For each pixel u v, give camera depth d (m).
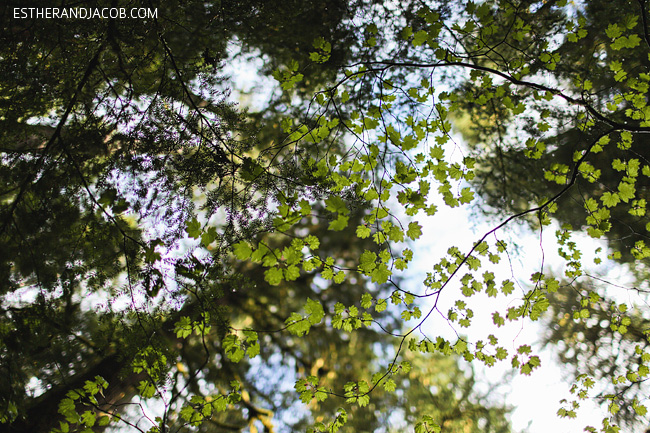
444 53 2.89
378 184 2.83
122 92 3.07
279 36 5.29
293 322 2.37
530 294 3.15
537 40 4.60
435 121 3.08
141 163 2.67
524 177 6.60
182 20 3.91
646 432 5.03
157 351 2.62
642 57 4.80
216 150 2.72
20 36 3.02
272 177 2.70
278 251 2.20
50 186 2.65
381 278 2.63
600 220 3.34
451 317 3.10
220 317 2.58
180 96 3.06
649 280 5.46
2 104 2.91
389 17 5.22
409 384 7.36
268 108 5.89
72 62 3.08
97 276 2.77
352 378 7.21
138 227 3.31
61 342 3.30
